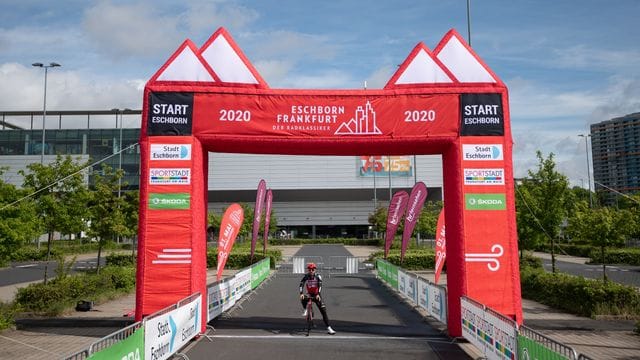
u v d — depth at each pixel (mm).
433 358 8133
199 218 9914
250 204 79688
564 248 40594
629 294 12195
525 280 16344
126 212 23359
